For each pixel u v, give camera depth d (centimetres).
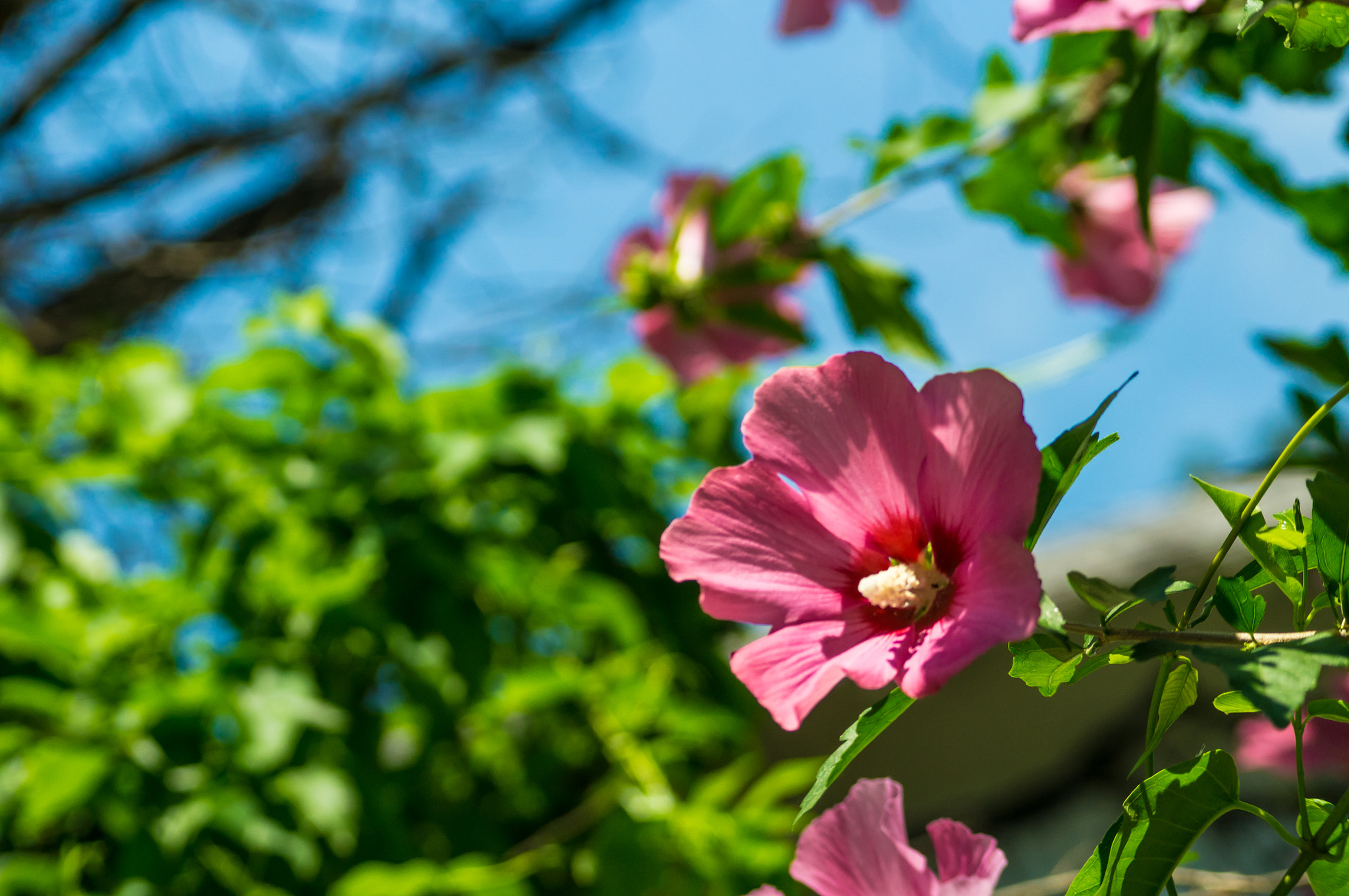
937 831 80
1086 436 81
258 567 172
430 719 162
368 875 135
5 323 186
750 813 152
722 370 175
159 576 175
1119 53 110
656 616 191
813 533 84
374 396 182
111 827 142
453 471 167
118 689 155
